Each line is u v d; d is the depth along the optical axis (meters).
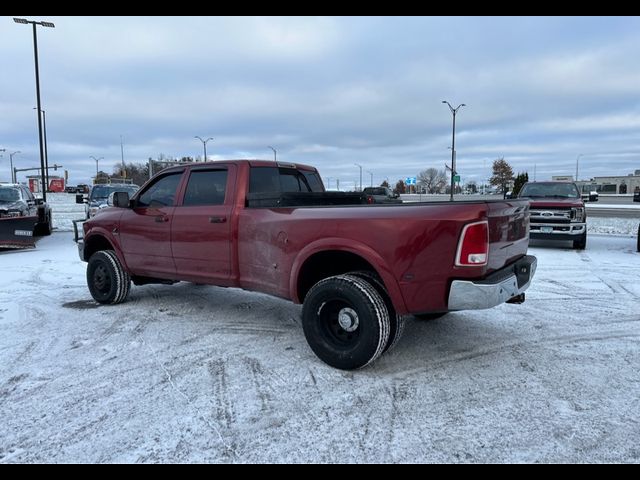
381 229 3.66
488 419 3.08
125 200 5.71
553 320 5.28
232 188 4.82
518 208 4.21
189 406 3.29
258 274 4.57
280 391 3.52
